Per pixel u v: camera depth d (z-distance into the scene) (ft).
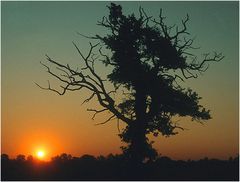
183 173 152.66
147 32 161.48
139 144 161.48
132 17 162.91
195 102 166.40
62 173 153.07
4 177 145.07
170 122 165.58
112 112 163.22
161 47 160.25
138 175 153.17
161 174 152.56
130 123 162.40
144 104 161.58
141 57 163.12
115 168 159.53
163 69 163.73
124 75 161.17
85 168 160.04
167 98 162.91
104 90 164.35
